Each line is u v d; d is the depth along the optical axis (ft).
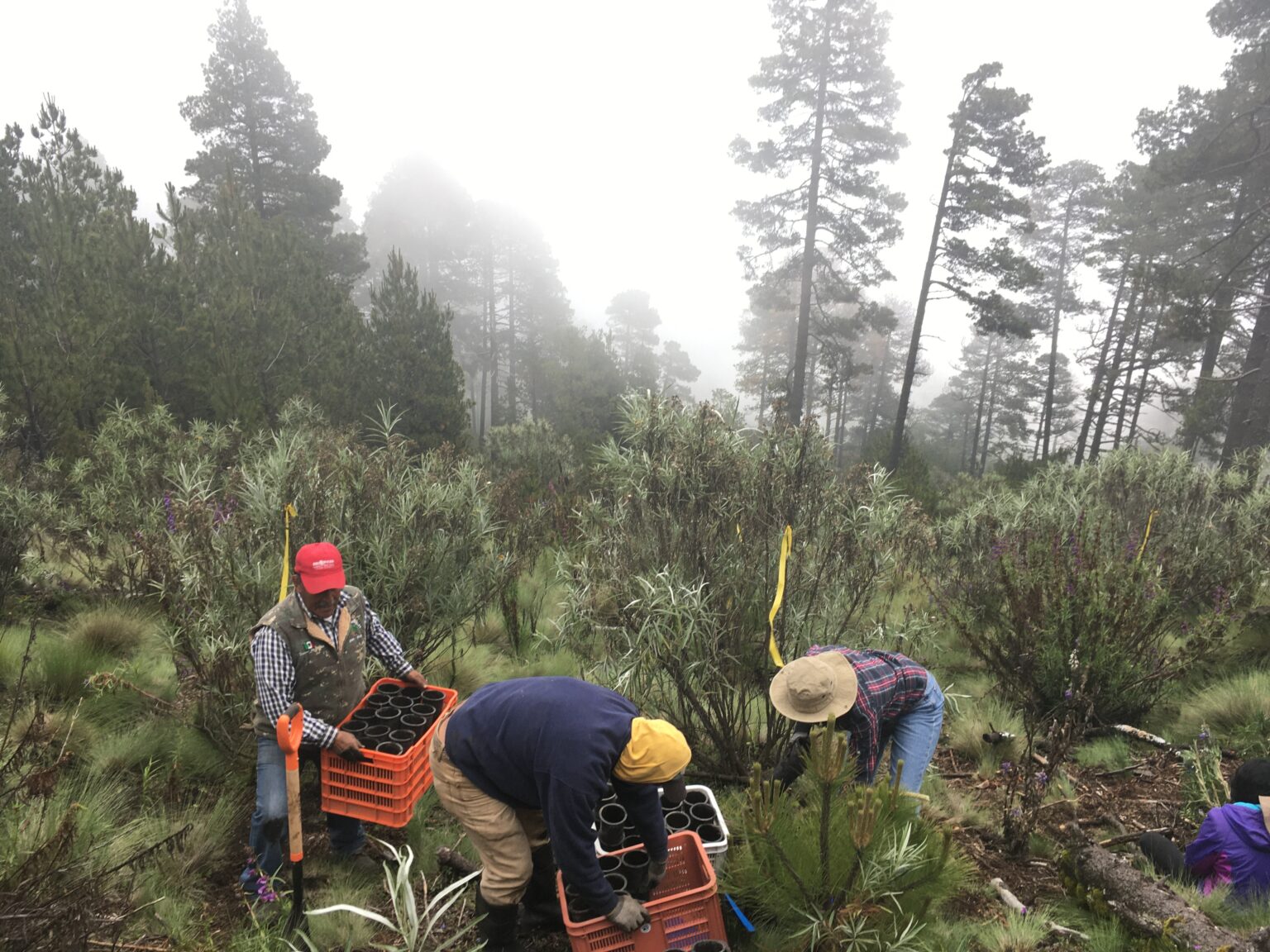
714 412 14.57
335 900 9.80
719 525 13.84
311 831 11.43
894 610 19.76
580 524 17.02
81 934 7.73
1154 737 15.55
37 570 21.18
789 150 100.17
